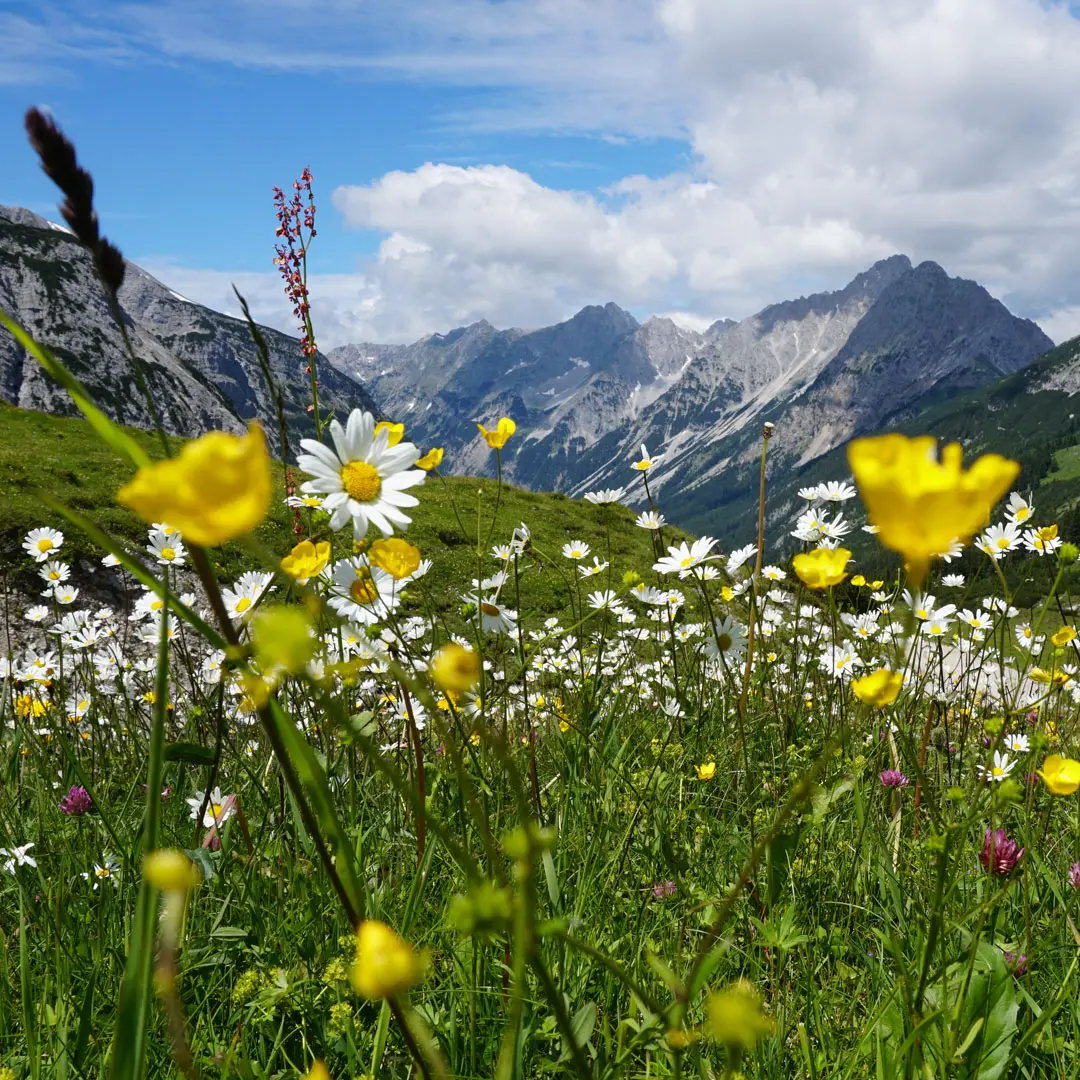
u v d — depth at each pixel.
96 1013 0.51
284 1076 0.46
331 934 0.56
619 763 0.73
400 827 0.66
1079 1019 0.48
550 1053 0.47
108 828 0.61
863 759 0.70
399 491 0.43
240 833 0.66
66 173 0.28
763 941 0.52
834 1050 0.48
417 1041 0.27
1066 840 0.67
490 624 0.63
